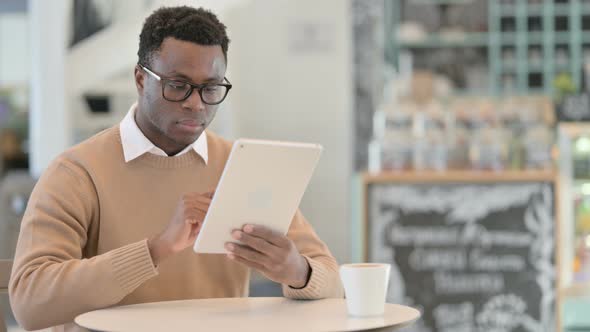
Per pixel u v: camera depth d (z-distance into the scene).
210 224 1.83
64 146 6.14
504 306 4.00
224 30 2.06
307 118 7.08
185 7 2.04
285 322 1.74
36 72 6.16
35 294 1.92
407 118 4.31
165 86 1.98
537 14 7.75
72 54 6.30
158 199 2.18
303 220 2.35
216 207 1.81
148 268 1.90
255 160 1.77
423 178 4.02
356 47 6.87
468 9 7.79
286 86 7.08
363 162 6.88
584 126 4.62
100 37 6.32
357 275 1.81
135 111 2.24
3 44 9.95
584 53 7.71
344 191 7.04
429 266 4.03
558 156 4.62
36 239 2.03
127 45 6.34
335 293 2.14
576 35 7.69
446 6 7.82
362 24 6.86
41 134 6.12
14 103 9.55
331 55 7.05
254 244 1.88
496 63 7.74
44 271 1.93
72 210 2.09
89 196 2.14
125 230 2.15
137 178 2.18
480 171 4.12
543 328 3.98
